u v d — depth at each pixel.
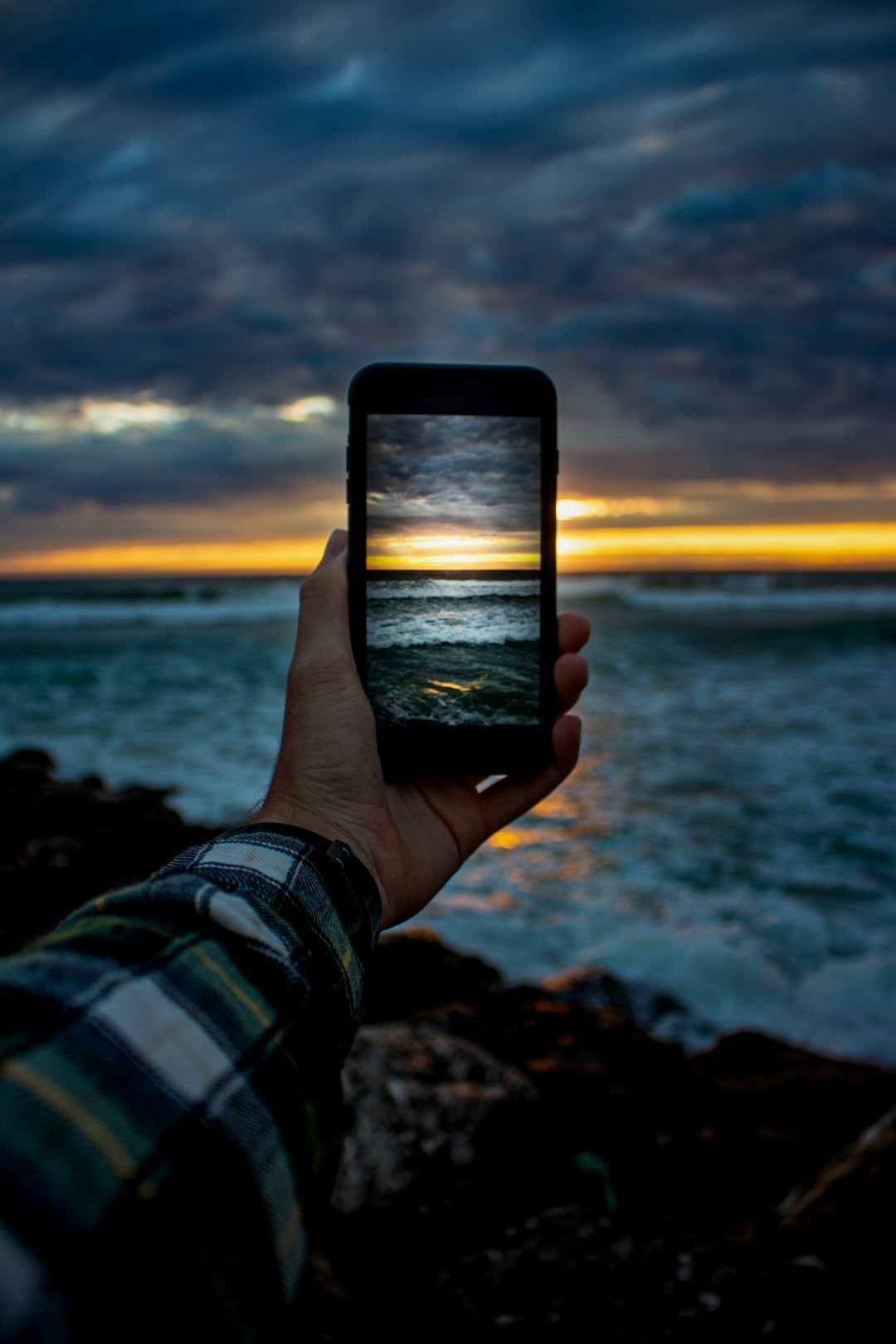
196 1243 0.52
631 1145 4.03
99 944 0.64
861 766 12.95
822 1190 3.11
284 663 25.16
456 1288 2.59
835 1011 6.31
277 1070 0.65
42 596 44.22
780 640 32.09
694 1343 2.29
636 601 49.47
